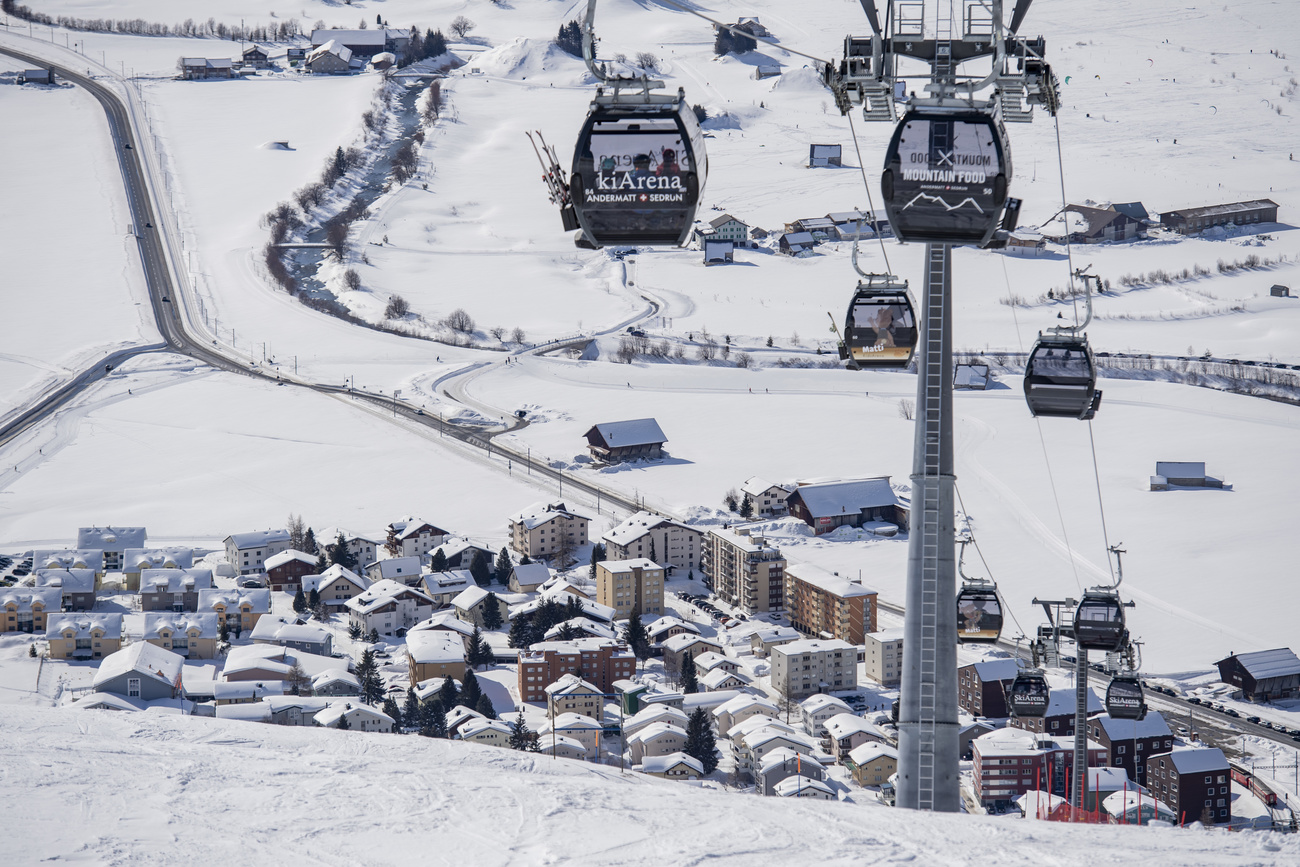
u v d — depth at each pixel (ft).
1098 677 338.75
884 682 354.13
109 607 399.65
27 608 374.43
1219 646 361.71
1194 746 289.33
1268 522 451.53
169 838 59.36
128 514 495.00
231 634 382.83
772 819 61.31
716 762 294.46
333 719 293.23
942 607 54.70
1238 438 550.36
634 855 57.00
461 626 379.55
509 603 414.21
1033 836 56.70
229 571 441.27
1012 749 276.62
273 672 334.65
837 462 546.26
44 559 409.49
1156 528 449.48
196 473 542.57
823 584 383.86
